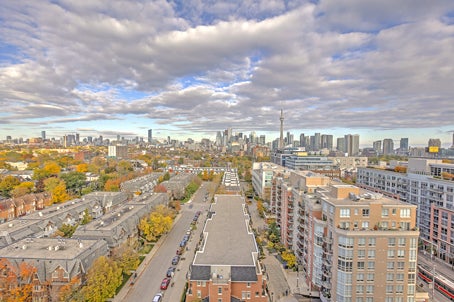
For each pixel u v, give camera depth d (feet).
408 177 476.13
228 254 297.94
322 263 279.28
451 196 372.79
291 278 322.34
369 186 617.21
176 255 375.45
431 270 339.98
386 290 247.70
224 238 339.98
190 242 422.00
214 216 425.69
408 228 253.44
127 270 314.55
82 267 262.67
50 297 249.34
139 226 409.69
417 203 445.78
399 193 506.48
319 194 315.78
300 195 346.95
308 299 281.74
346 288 245.86
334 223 255.29
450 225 366.43
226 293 250.78
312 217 298.56
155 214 434.30
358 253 245.45
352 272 245.86
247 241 332.19
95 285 247.29
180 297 279.28
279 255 387.34
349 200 275.18
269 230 452.35
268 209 582.76
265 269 344.49
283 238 420.77
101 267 261.24
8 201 510.17
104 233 332.60
